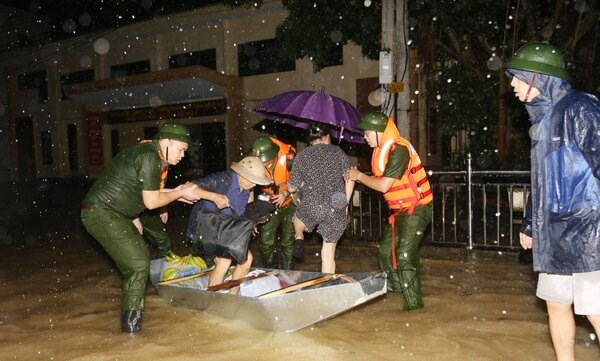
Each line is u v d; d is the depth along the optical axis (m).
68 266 7.52
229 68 19.61
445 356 4.00
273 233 6.51
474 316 4.93
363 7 12.53
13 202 19.06
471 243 8.04
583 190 3.00
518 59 3.21
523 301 5.40
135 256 4.54
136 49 21.92
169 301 5.28
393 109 9.62
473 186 8.96
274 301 4.37
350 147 16.83
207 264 6.03
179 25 20.47
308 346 4.13
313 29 12.88
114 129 23.12
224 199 4.73
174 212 14.69
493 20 12.39
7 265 7.67
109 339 4.41
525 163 11.45
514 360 3.96
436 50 13.77
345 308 4.45
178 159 4.61
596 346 4.18
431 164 16.89
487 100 12.98
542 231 3.13
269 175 5.06
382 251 5.52
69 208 16.42
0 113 26.48
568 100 3.06
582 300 3.07
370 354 4.03
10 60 25.73
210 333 4.45
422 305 5.18
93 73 23.64
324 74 17.62
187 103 20.53
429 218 5.12
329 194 5.36
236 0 15.74
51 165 25.41
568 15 11.84
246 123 19.45
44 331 4.67
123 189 4.48
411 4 12.18
